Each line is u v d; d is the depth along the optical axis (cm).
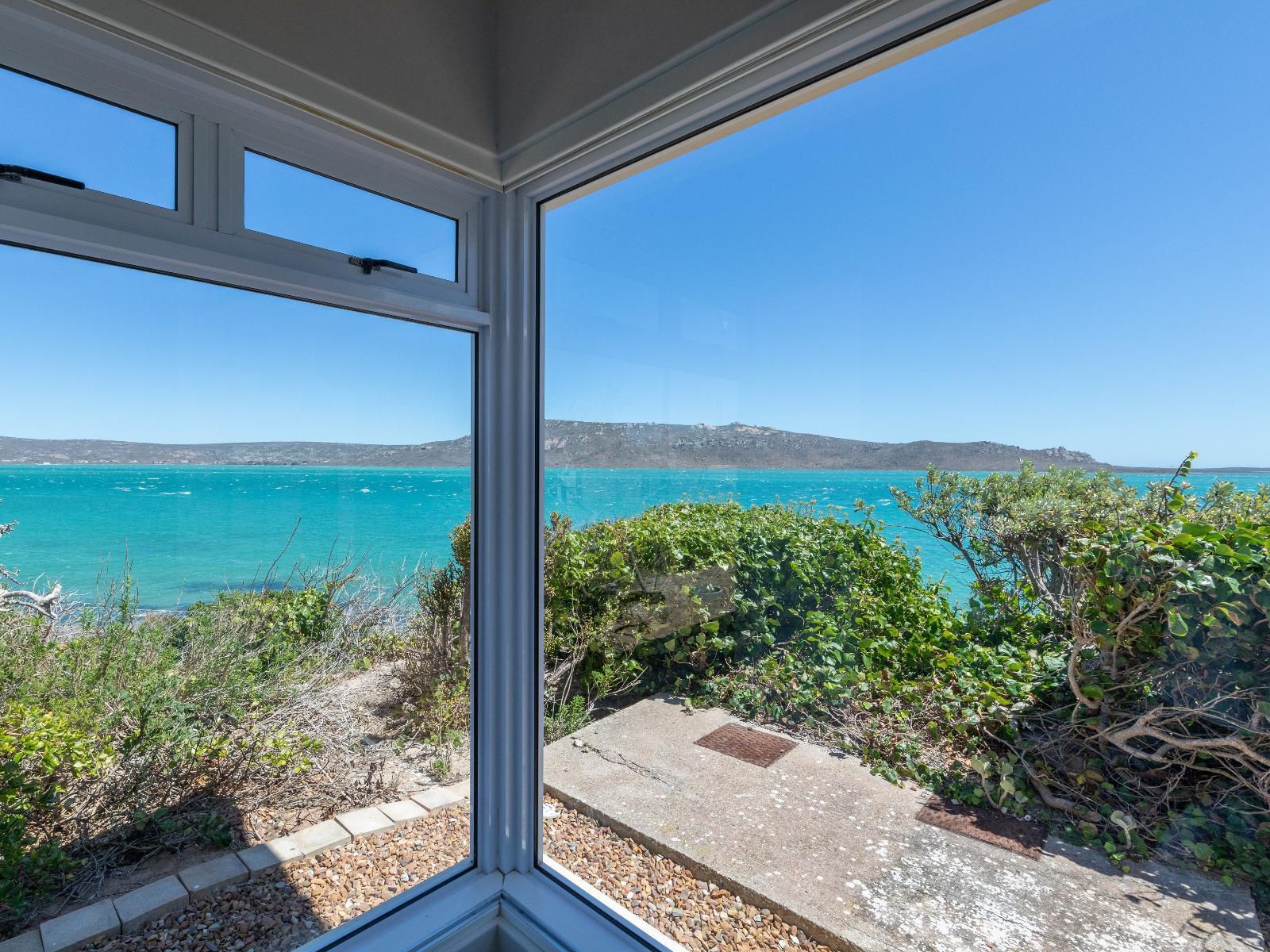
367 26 143
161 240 122
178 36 116
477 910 173
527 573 186
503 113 170
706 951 150
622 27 142
